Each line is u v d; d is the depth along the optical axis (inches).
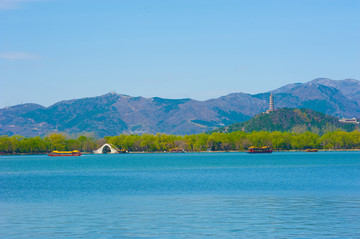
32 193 5211.6
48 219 3420.3
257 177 7559.1
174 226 3142.2
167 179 7303.2
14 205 4168.3
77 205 4143.7
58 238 2817.4
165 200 4448.8
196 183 6417.3
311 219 3356.3
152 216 3523.6
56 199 4606.3
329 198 4505.4
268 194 4896.7
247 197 4643.2
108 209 3885.3
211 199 4498.0
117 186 6053.2
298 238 2773.1
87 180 7278.5
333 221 3277.6
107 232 2967.5
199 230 3011.8
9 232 2982.3
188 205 4094.5
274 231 2967.5
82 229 3058.6
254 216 3496.6
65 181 7096.5
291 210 3759.8
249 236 2837.1
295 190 5290.4
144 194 4997.5
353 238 2765.7
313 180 6781.5
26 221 3344.0
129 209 3878.0
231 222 3267.7
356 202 4202.8
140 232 2960.1
